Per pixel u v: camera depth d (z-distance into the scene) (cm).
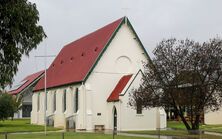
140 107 4234
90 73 5412
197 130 3856
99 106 5434
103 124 5428
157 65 4028
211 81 3916
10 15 2227
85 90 5356
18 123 7075
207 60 3900
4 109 6066
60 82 6275
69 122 5647
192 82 3922
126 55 5634
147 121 5103
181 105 3994
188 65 3947
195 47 3966
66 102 5928
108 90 5491
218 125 5616
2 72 2361
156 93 4012
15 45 2327
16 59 2361
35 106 7481
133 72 5641
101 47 5584
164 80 3994
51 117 6462
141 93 4059
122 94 5034
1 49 2305
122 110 5025
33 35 2367
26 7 2319
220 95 3956
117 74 5562
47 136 3831
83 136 3800
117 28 5578
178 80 3953
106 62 5522
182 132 4153
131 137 3691
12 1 2245
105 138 3581
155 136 3838
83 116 5341
